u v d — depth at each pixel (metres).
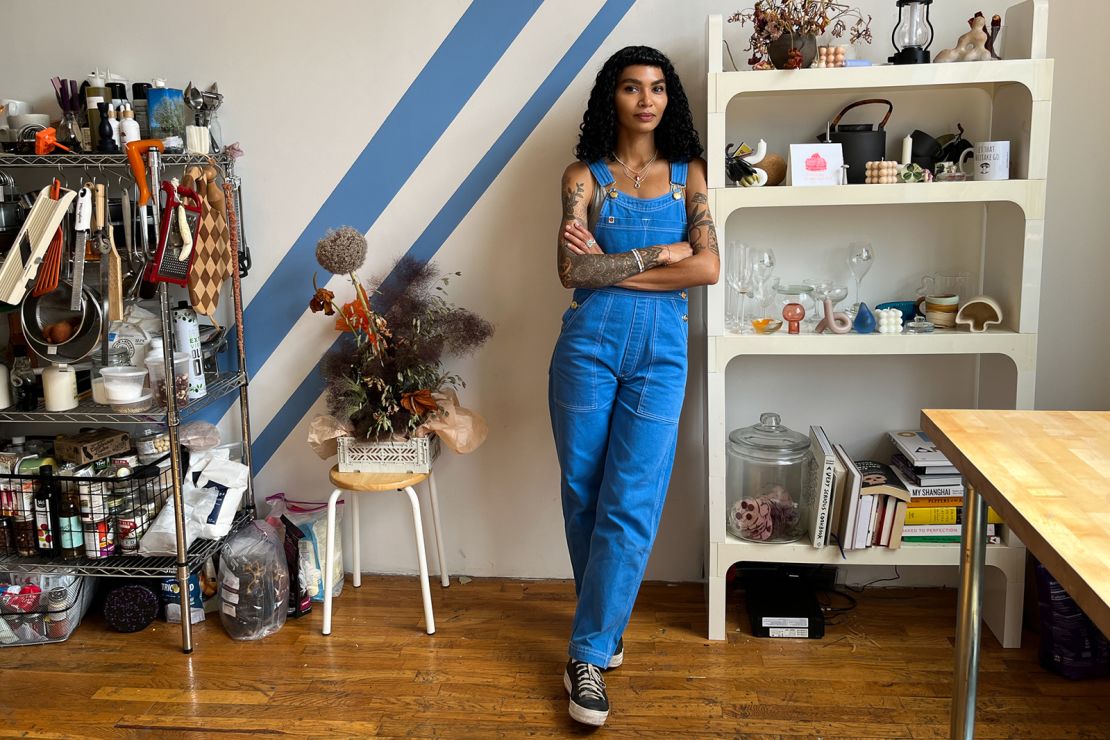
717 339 2.64
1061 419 1.83
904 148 2.65
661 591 3.11
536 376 3.07
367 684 2.58
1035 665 2.60
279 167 3.04
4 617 2.80
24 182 3.05
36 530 2.83
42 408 2.83
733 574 3.08
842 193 2.54
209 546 2.88
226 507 2.88
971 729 1.82
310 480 3.23
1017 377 2.58
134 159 2.60
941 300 2.69
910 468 2.76
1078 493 1.40
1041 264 2.65
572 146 2.93
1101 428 1.76
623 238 2.50
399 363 2.79
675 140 2.53
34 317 2.80
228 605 2.83
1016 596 2.66
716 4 2.79
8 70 3.06
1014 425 1.80
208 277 2.80
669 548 3.14
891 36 2.76
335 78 2.97
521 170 2.96
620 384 2.52
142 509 2.85
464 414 2.88
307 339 3.14
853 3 2.77
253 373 3.18
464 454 3.16
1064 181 2.78
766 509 2.75
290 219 3.07
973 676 1.80
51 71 3.05
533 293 3.03
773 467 2.80
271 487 3.26
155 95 2.85
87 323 2.80
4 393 2.81
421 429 2.78
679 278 2.41
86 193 2.62
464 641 2.80
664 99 2.47
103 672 2.67
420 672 2.63
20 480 2.82
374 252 3.07
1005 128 2.65
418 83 2.95
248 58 2.99
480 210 3.00
